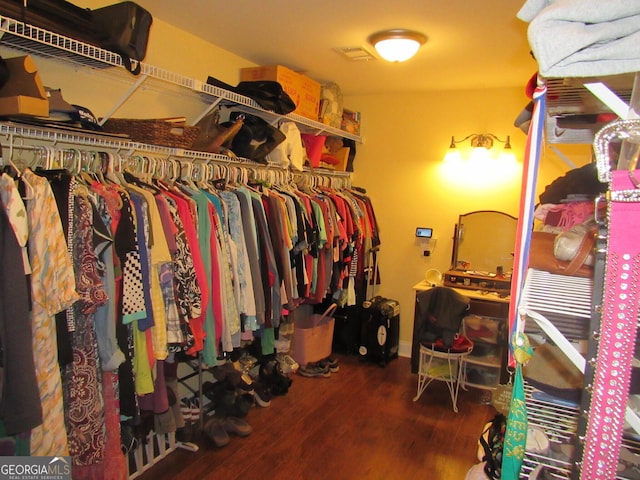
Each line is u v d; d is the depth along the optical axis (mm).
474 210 3828
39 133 1610
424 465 2381
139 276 1705
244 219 2383
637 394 716
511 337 836
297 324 3781
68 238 1505
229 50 2971
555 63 673
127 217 1676
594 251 733
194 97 2748
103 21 1834
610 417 673
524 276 811
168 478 2178
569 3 658
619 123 646
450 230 3941
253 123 2719
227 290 2230
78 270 1522
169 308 1865
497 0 2027
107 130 2008
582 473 705
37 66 1934
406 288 4160
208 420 2623
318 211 3074
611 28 649
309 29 2514
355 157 4289
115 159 1921
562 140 1248
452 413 2986
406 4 2115
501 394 1475
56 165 1708
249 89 2721
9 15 1446
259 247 2473
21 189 1383
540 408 1018
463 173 3854
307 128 3553
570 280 922
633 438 876
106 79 2246
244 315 2371
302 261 2895
